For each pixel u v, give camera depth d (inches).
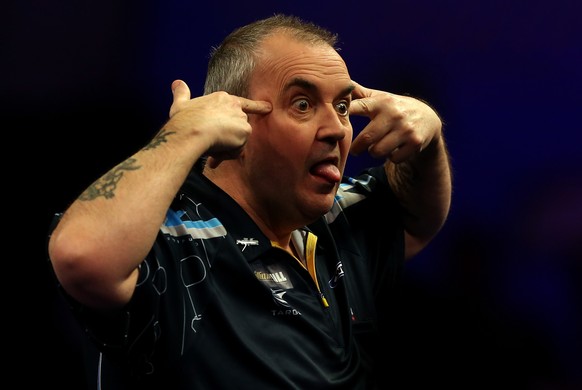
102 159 440.1
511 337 458.6
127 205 184.7
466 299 466.6
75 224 181.2
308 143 227.6
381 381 266.5
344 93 232.5
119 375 211.2
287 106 228.1
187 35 453.4
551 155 478.6
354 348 252.2
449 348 458.9
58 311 415.5
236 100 215.9
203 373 209.2
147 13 448.1
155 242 208.1
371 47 480.1
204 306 213.5
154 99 450.0
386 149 249.0
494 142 482.0
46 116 436.1
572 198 471.5
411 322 462.0
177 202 227.1
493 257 471.2
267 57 230.1
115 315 190.9
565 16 484.1
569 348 450.9
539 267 467.8
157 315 202.2
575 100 481.1
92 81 442.9
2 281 418.3
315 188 232.5
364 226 288.7
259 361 216.1
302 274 243.0
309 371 226.2
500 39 487.8
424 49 483.8
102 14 440.8
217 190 237.1
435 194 292.8
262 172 233.0
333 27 477.4
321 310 242.2
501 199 477.7
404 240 299.1
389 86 478.9
